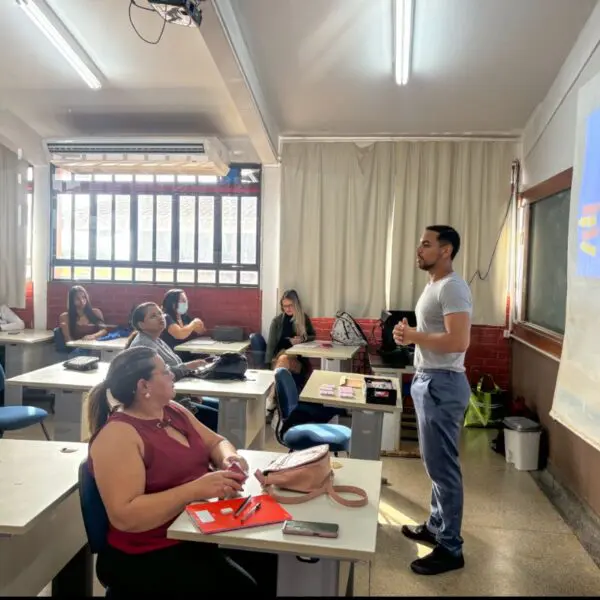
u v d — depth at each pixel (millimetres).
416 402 2605
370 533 1544
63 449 2137
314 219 5273
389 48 3635
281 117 4809
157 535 1690
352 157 5227
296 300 5105
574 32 3402
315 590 1579
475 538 2902
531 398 4316
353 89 4262
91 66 3889
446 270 2580
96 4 3221
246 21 3393
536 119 4469
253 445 3420
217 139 4922
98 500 1702
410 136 5129
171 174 5273
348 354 4523
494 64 3816
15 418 3367
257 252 5488
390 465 3922
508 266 5074
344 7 3229
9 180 5590
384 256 5238
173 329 4562
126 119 4816
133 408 1832
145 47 3660
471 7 3209
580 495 3068
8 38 3648
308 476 1792
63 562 1930
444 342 2402
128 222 5617
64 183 5645
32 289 5746
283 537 1505
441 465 2525
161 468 1763
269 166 5406
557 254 3826
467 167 5082
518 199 4969
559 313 3758
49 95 4434
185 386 3285
